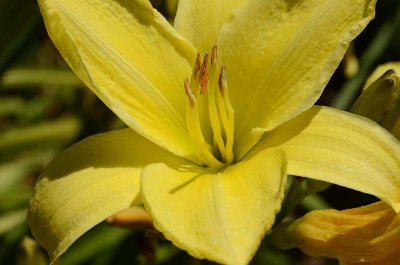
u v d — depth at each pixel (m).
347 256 0.28
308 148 0.26
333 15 0.28
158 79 0.29
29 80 0.44
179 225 0.24
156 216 0.24
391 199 0.25
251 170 0.26
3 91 0.49
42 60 0.52
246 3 0.29
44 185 0.27
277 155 0.26
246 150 0.28
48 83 0.44
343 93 0.37
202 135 0.29
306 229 0.28
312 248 0.28
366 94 0.29
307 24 0.28
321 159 0.26
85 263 0.39
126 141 0.28
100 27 0.28
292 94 0.28
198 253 0.23
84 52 0.28
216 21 0.29
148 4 0.28
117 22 0.28
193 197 0.25
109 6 0.28
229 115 0.28
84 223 0.26
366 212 0.28
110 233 0.39
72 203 0.26
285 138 0.27
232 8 0.29
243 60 0.29
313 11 0.28
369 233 0.27
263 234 0.24
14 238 0.39
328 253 0.28
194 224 0.24
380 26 0.42
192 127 0.27
